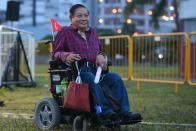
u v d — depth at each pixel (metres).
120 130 5.87
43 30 51.62
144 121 6.75
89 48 5.80
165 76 12.17
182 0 17.94
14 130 6.00
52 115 5.91
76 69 5.62
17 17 14.34
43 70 20.05
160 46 12.34
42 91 11.54
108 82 5.63
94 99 5.45
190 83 11.45
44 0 54.22
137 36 12.77
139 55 12.73
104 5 58.22
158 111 7.82
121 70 13.20
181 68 11.85
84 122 5.62
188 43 11.39
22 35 12.53
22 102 9.33
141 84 13.66
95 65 5.76
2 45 11.63
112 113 5.39
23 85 12.42
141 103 9.02
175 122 6.68
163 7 29.47
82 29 5.84
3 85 11.54
